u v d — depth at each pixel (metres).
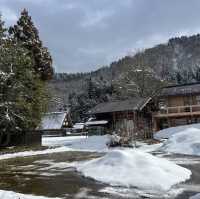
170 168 14.30
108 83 88.00
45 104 36.19
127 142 29.91
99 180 13.52
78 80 146.88
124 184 12.48
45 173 16.59
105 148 29.88
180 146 24.38
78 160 21.80
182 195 10.71
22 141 36.09
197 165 17.08
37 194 11.64
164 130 39.28
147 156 15.02
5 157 26.61
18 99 31.34
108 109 43.06
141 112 42.81
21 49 32.72
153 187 11.80
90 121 45.53
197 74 82.81
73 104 87.62
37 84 34.50
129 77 55.91
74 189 12.18
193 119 43.38
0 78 30.22
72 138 46.75
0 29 32.00
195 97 43.41
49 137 57.25
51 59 42.97
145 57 65.81
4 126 32.12
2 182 14.34
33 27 41.47
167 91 45.91
